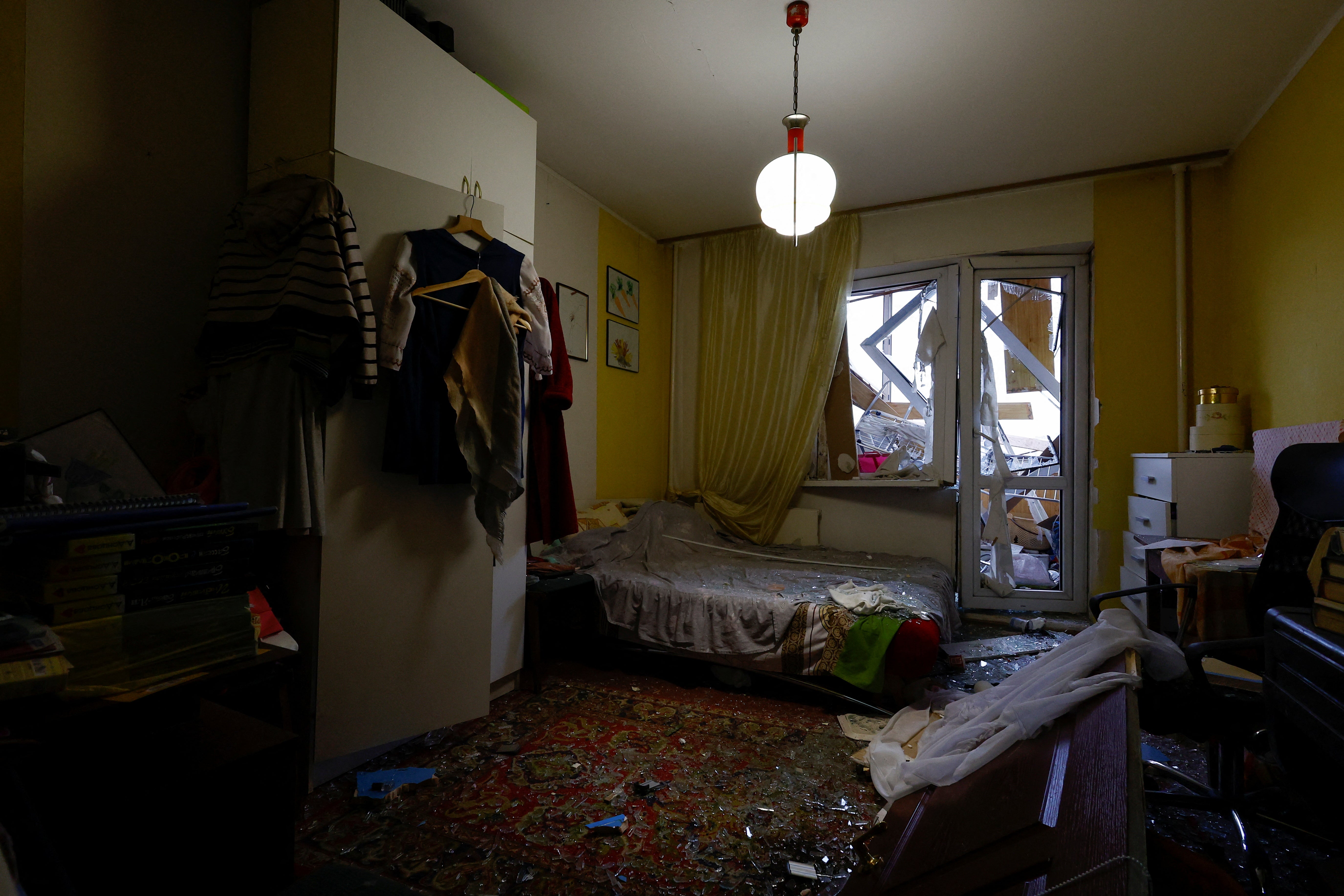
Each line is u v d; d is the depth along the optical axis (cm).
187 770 91
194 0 194
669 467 474
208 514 105
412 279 190
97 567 93
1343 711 91
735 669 259
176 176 190
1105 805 88
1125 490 359
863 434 428
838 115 302
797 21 234
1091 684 140
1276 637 114
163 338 187
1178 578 215
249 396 172
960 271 400
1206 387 326
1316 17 232
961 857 106
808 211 225
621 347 425
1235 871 144
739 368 441
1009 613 382
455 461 203
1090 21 235
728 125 314
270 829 100
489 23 242
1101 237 364
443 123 216
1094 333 369
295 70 189
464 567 212
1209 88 277
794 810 170
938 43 249
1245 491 272
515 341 209
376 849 152
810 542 423
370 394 177
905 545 411
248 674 142
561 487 270
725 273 451
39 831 73
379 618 190
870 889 117
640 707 241
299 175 175
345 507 182
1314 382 253
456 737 213
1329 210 240
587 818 166
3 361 154
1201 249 346
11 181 155
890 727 212
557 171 364
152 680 98
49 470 114
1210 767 167
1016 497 401
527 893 137
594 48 257
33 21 159
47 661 82
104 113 173
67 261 166
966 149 333
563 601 297
